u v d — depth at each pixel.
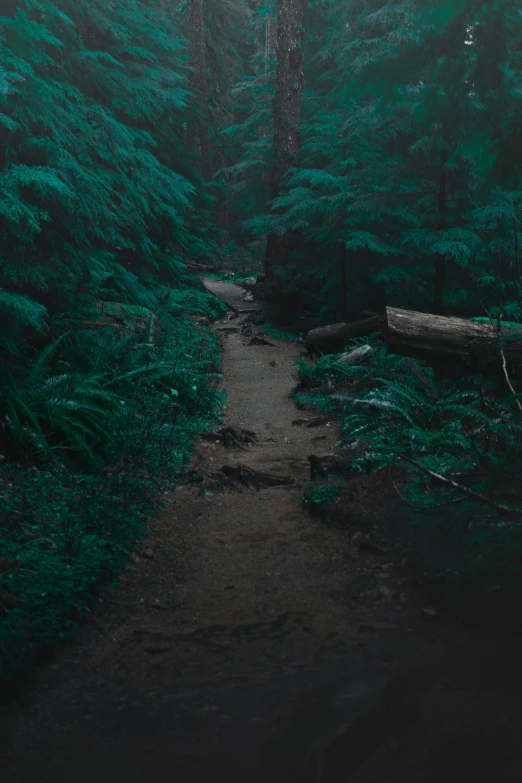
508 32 3.80
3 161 6.70
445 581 3.38
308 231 14.41
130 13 10.60
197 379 8.56
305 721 2.32
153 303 11.65
